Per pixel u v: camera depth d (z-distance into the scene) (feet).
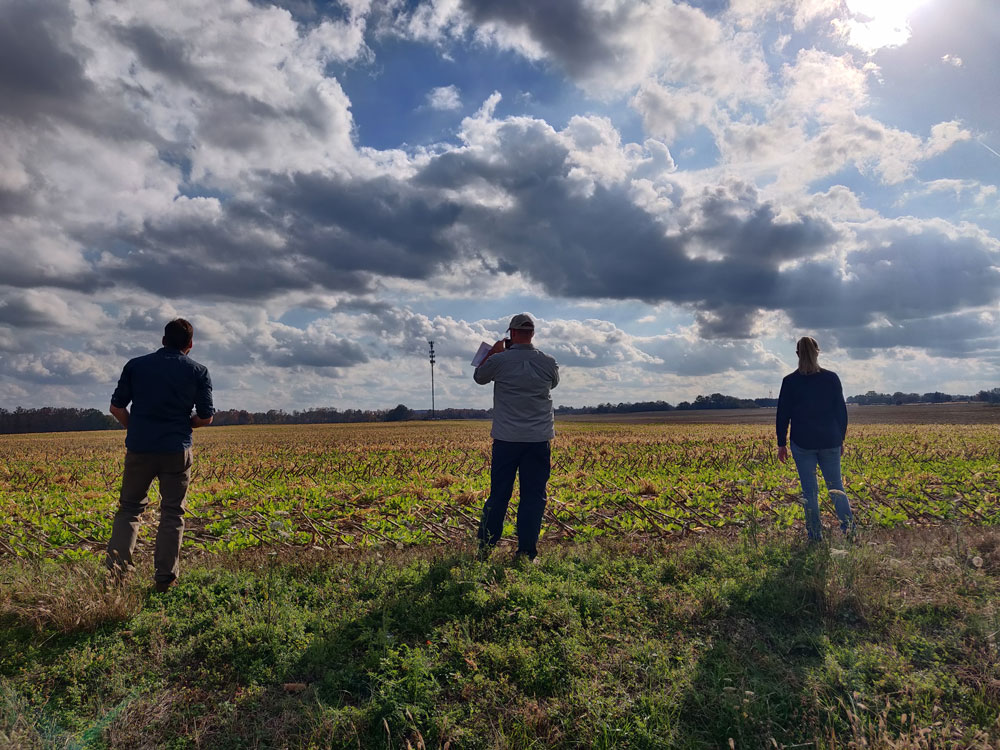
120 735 9.27
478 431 171.42
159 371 15.88
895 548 18.61
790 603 13.79
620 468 50.47
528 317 18.97
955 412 241.35
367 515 27.40
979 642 12.16
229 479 45.21
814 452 20.74
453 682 10.61
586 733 9.19
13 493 39.55
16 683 10.61
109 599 13.28
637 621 13.19
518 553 17.54
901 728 9.16
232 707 10.01
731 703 9.82
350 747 9.06
